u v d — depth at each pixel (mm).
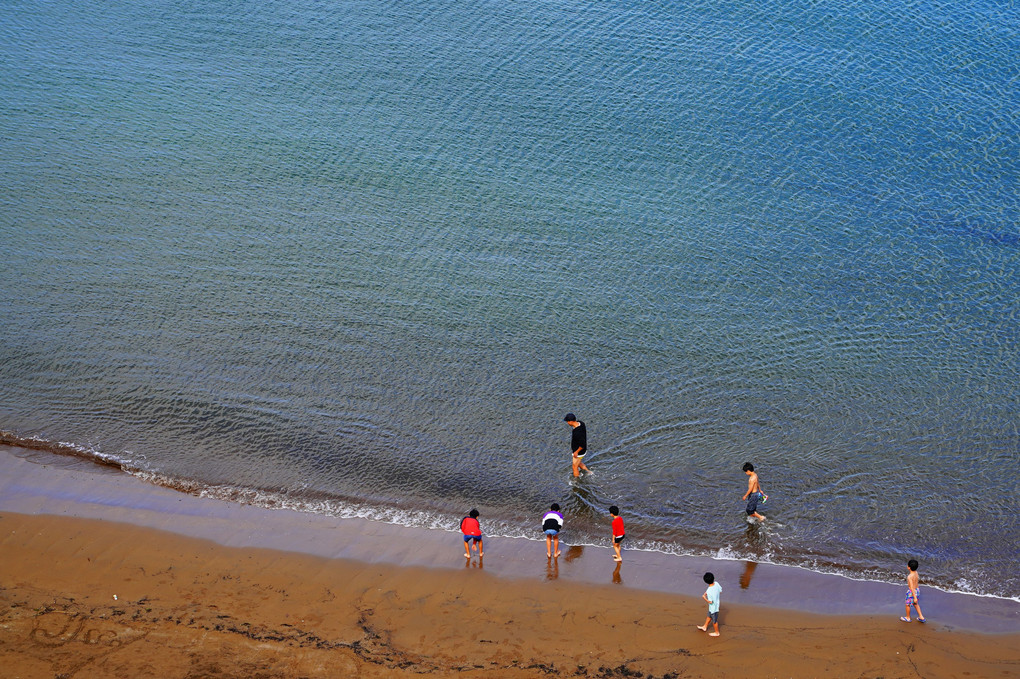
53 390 33062
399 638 23266
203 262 39531
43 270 38625
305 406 32656
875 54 53938
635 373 34281
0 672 21609
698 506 28625
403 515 28250
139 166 45094
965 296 37688
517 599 24703
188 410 32344
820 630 23719
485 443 31234
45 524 27156
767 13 58156
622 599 24781
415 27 57375
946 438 31141
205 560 25938
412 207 43156
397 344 35594
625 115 49594
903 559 26594
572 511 28453
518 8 59562
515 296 38156
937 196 43344
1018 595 25172
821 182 44562
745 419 32125
